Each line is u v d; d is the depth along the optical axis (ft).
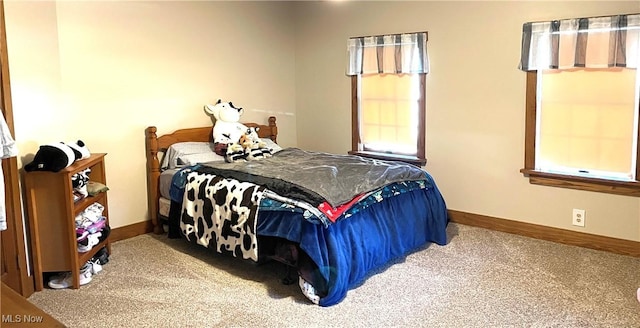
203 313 9.55
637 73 11.57
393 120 16.03
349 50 16.56
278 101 18.07
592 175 12.50
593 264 11.57
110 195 13.89
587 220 12.65
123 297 10.27
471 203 14.66
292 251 10.13
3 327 5.66
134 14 13.93
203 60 15.69
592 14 11.96
